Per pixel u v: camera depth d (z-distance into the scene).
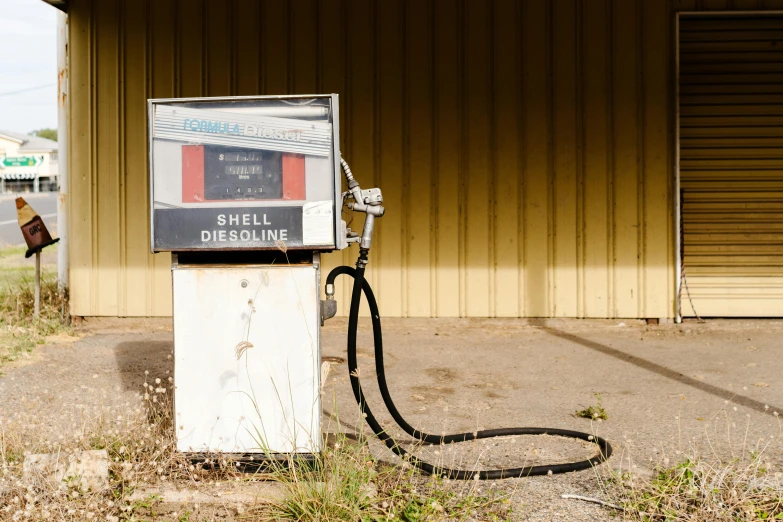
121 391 5.26
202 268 3.59
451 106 7.59
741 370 5.92
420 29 7.58
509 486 3.61
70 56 7.65
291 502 3.29
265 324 3.59
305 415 3.59
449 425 4.59
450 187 7.60
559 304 7.59
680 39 7.58
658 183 7.55
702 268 7.66
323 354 6.55
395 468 3.66
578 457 4.01
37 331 7.25
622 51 7.53
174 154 3.57
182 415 3.62
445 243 7.61
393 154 7.61
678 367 6.04
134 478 3.56
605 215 7.56
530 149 7.58
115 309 7.71
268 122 3.56
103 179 7.69
